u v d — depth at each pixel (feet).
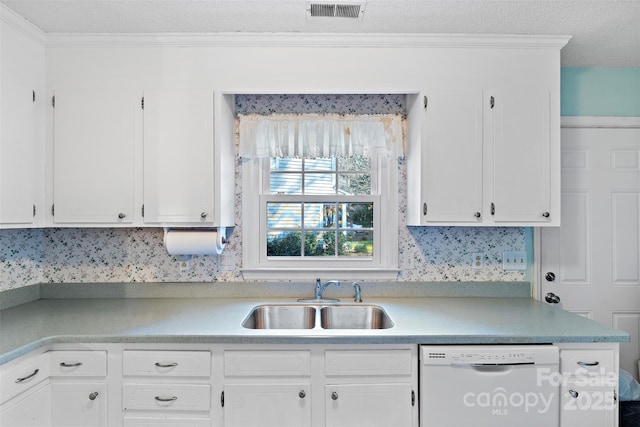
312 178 7.45
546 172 6.22
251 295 7.13
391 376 5.03
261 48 6.26
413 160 6.68
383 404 5.02
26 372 4.51
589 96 7.43
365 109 7.20
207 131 6.20
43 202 6.11
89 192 6.15
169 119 6.19
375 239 7.34
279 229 7.43
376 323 6.56
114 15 5.62
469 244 7.23
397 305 6.54
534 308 6.34
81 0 5.23
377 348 5.02
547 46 6.26
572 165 7.43
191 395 4.99
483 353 4.91
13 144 5.54
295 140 7.00
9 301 6.34
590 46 6.61
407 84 6.25
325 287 6.91
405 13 5.60
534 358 4.90
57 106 6.13
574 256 7.39
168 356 4.99
